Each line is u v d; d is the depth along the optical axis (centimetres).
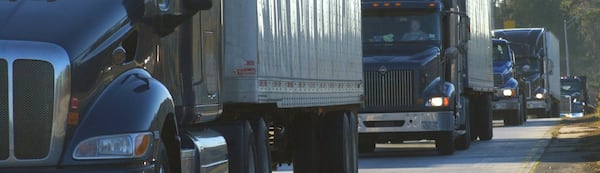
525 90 5388
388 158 2727
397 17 2836
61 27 1055
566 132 3866
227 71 1423
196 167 1214
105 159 1039
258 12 1442
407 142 3484
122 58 1093
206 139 1280
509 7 12306
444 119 2770
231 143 1407
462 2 3092
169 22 1179
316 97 1742
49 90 1029
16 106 1021
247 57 1424
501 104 4525
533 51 5397
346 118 1942
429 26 2825
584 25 13362
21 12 1059
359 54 2105
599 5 14575
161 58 1186
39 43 1034
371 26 2827
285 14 1581
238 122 1423
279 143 1767
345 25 1980
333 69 1866
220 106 1386
